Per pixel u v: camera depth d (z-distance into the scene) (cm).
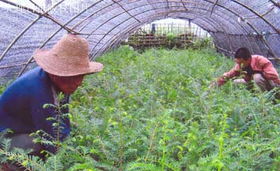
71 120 448
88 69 396
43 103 395
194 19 2036
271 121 471
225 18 1431
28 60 887
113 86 716
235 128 426
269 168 342
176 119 507
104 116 482
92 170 297
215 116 429
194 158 347
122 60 1297
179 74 846
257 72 742
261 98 502
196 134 383
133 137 373
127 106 560
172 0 1212
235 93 656
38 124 402
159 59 1203
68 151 386
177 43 2233
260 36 1170
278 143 349
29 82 402
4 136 420
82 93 683
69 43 388
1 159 382
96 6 906
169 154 357
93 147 375
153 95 590
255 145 332
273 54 1123
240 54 725
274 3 822
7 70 828
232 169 304
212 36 2139
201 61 1196
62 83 402
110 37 1627
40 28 791
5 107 418
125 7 1171
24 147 415
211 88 596
